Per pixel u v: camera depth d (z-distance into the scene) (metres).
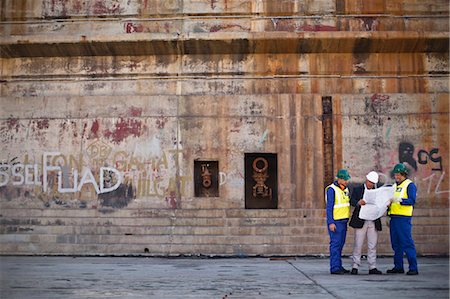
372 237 11.29
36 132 17.75
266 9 17.78
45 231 17.09
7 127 17.83
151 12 17.89
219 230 16.80
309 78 17.66
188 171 17.31
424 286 8.93
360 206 11.24
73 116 17.75
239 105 17.55
